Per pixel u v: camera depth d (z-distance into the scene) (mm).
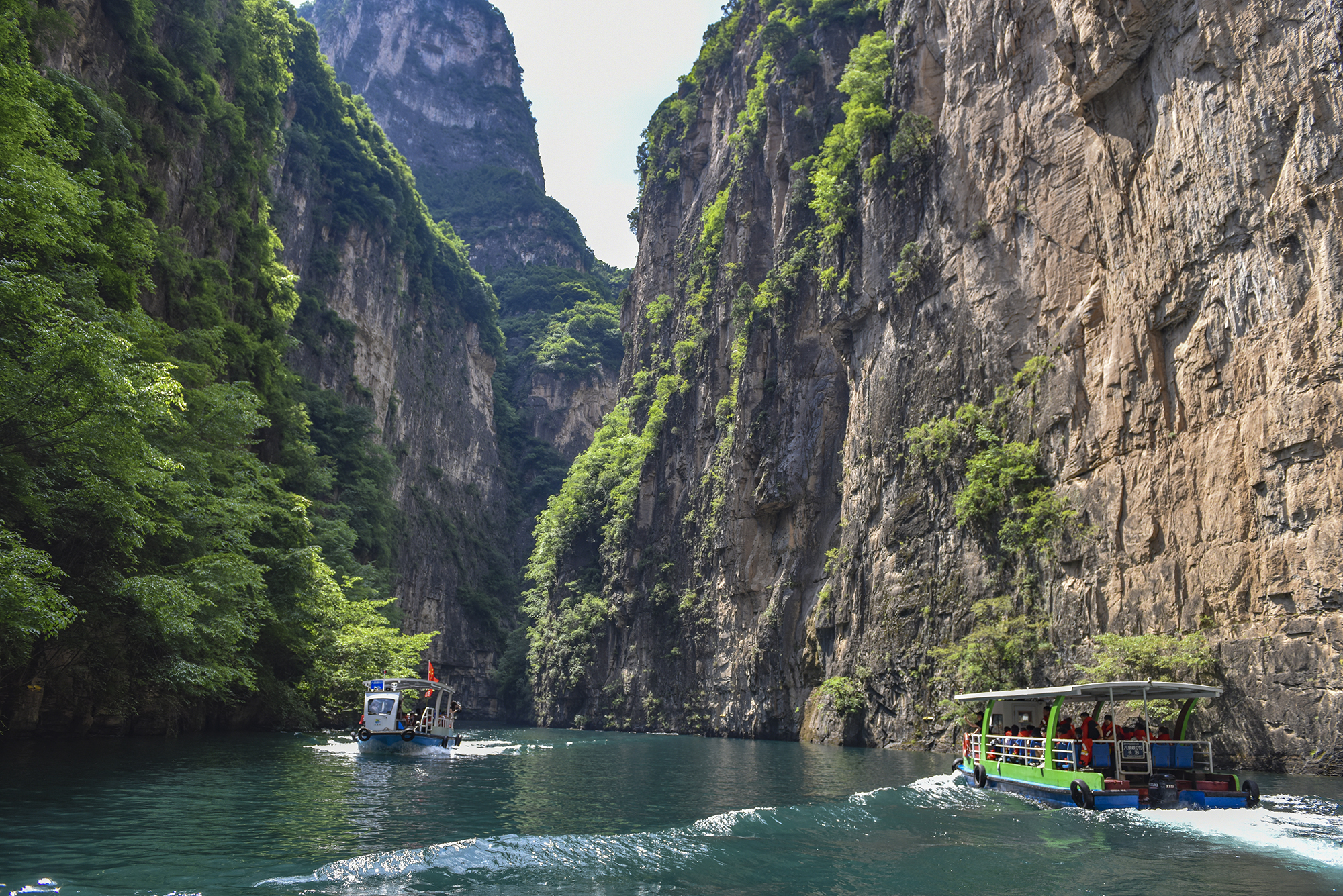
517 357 178250
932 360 44406
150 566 30688
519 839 14086
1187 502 30016
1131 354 33031
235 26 69062
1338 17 26359
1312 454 26094
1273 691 26250
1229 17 29656
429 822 17266
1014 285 40219
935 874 12945
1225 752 27125
